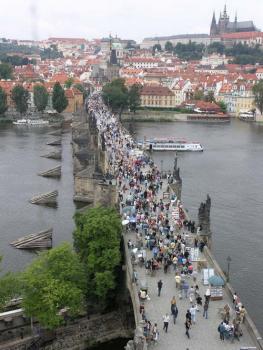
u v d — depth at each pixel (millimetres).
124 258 101438
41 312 84938
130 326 96750
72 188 197750
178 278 86188
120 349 94812
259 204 184625
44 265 90812
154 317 77625
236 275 125375
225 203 185000
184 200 187375
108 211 107375
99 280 92750
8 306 96938
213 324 76000
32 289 86500
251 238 150000
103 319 96625
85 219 104938
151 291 85562
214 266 93125
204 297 83688
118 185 152875
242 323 75812
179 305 81250
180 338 72438
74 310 86562
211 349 70000
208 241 110312
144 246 103500
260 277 124500
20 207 174250
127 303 98438
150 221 114000
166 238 106125
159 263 95625
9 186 199625
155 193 144125
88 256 96812
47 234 144625
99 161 191250
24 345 90438
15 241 142625
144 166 182750
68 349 92625
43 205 176875
